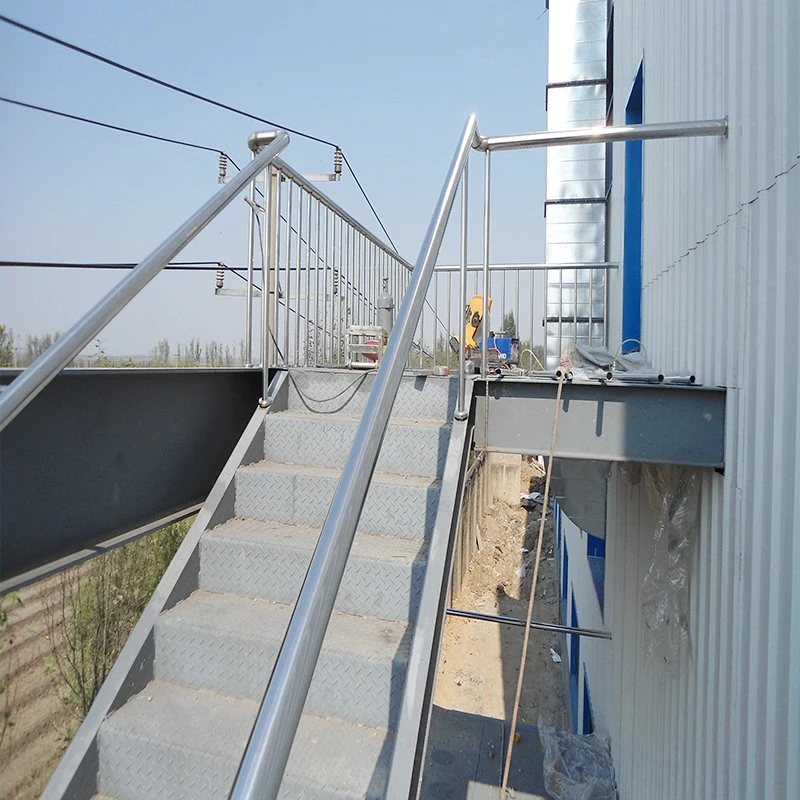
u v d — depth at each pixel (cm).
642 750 281
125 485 170
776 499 142
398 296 443
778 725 139
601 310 729
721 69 193
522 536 1175
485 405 204
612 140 190
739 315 170
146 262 142
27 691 646
